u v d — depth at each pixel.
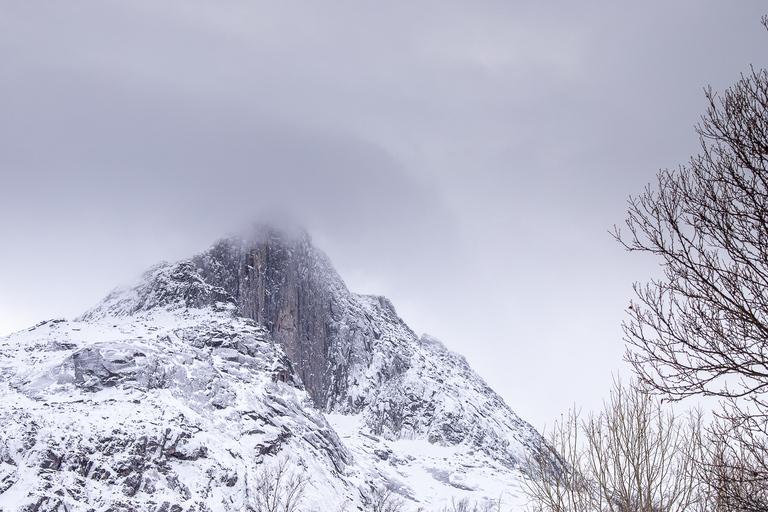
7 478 76.88
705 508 21.30
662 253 18.14
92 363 123.69
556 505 24.61
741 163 17.19
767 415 16.59
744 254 17.05
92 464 87.94
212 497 97.62
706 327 17.34
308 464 129.00
